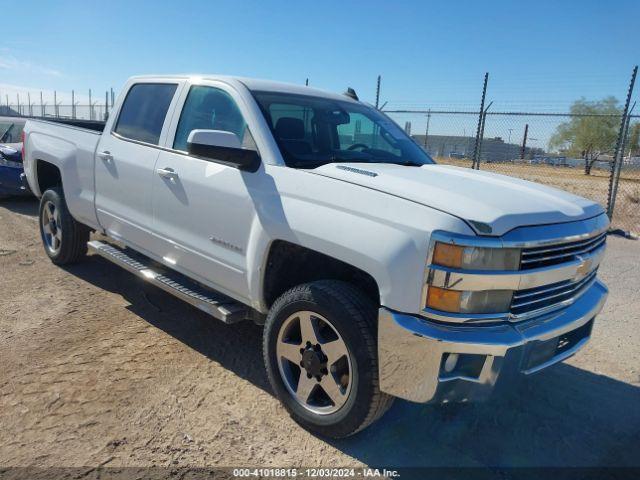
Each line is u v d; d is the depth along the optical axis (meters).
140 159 4.07
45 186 5.82
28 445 2.71
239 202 3.22
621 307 5.35
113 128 4.56
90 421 2.92
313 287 2.83
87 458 2.63
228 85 3.64
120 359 3.64
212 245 3.46
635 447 3.01
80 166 4.81
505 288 2.45
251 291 3.20
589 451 2.96
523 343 2.49
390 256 2.47
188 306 4.67
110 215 4.45
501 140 15.66
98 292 4.90
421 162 3.96
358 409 2.67
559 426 3.19
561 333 2.72
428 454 2.85
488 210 2.50
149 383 3.35
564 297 2.88
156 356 3.71
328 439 2.91
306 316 2.88
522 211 2.60
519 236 2.47
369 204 2.64
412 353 2.43
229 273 3.34
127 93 4.56
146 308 4.57
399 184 2.76
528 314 2.61
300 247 3.03
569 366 4.00
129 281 5.23
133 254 4.52
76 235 5.34
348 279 3.09
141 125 4.27
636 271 6.80
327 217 2.76
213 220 3.42
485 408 3.35
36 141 5.53
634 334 4.66
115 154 4.34
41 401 3.08
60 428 2.85
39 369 3.45
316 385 2.91
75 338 3.93
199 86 3.87
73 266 5.61
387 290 2.48
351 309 2.66
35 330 4.04
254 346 3.97
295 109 3.63
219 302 3.48
